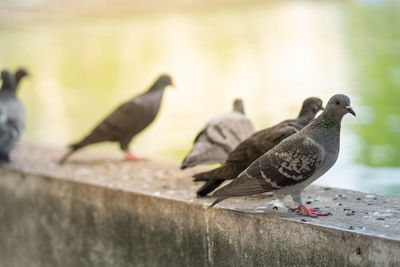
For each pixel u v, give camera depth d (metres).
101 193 6.66
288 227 4.97
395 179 11.86
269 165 4.99
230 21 43.22
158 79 8.42
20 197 7.77
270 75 24.48
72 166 7.83
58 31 43.16
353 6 47.03
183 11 51.03
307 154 4.87
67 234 7.19
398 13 42.06
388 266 4.36
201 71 26.50
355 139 15.15
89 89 24.88
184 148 15.22
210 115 18.72
